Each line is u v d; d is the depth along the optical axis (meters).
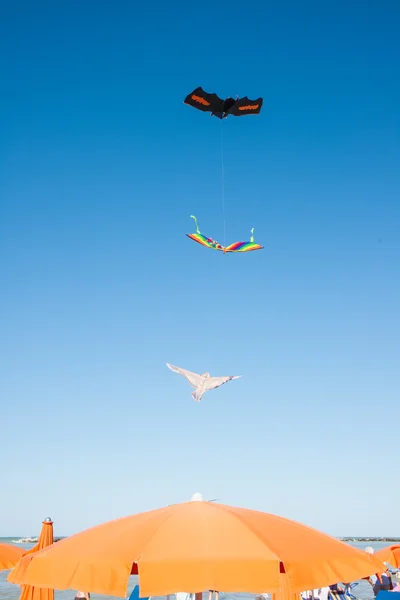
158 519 6.88
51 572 6.21
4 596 25.91
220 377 10.23
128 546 6.16
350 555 6.70
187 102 13.03
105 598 23.27
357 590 28.80
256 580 5.70
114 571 5.80
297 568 5.95
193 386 10.19
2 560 12.60
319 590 14.73
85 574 5.92
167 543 6.08
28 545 89.00
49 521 12.36
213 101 12.93
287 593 7.21
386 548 16.42
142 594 5.57
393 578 23.66
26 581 6.34
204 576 5.66
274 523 7.15
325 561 6.30
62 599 24.52
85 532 7.09
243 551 5.93
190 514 6.92
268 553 5.92
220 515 6.87
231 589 5.62
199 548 5.95
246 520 6.93
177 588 5.61
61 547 6.64
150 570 5.68
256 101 12.82
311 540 6.80
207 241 11.97
